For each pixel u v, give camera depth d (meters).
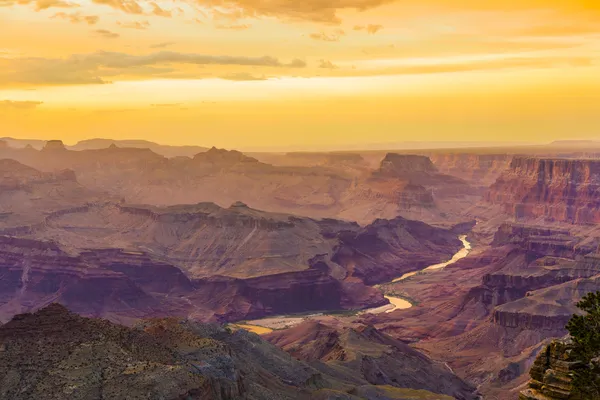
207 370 113.19
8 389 95.50
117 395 95.50
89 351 104.81
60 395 94.62
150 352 112.44
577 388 77.25
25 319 110.00
